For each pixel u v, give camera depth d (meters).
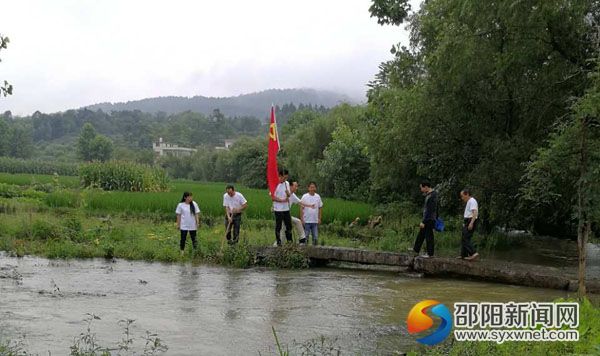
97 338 8.01
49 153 147.38
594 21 16.64
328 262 15.89
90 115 185.25
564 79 16.19
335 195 37.59
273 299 10.95
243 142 76.81
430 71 19.61
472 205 14.48
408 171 23.34
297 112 89.81
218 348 7.69
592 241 19.20
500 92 18.58
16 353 7.12
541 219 20.73
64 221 18.98
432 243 14.80
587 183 10.92
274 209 16.20
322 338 7.66
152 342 7.86
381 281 13.24
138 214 24.92
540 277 12.53
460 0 17.25
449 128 19.72
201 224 22.72
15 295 10.72
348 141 36.91
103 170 39.09
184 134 160.62
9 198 33.12
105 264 14.89
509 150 17.98
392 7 19.81
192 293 11.36
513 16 15.74
